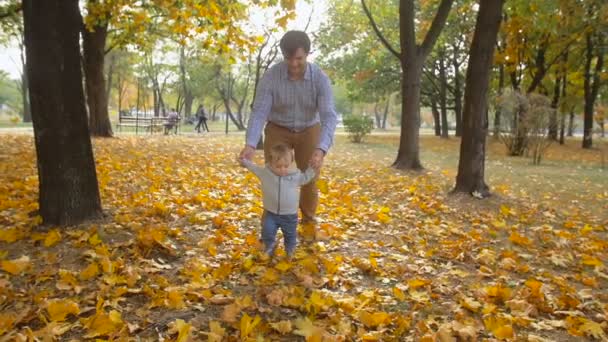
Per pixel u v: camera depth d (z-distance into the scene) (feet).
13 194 17.20
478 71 22.65
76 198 13.52
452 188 25.98
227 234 14.05
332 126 12.44
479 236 15.72
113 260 11.12
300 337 8.26
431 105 112.57
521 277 12.20
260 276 10.89
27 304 8.84
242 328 7.95
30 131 74.59
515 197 24.47
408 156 35.76
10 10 45.39
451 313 9.61
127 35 52.75
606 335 9.00
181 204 17.44
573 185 31.24
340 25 63.77
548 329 9.12
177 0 32.37
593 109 80.02
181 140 58.75
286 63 12.57
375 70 94.94
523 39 62.28
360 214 18.02
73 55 13.34
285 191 11.65
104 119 54.29
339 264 11.88
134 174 24.12
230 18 30.42
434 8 61.87
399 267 11.94
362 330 8.43
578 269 13.21
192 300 9.41
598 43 72.18
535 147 47.42
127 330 8.03
